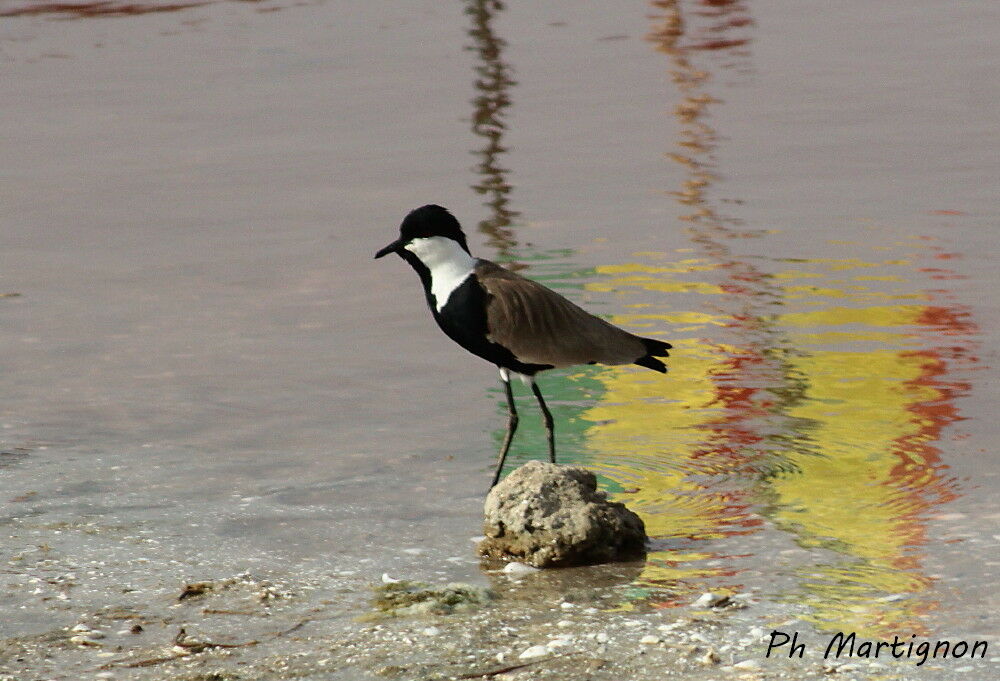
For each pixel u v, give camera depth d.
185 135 28.44
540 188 23.39
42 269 19.20
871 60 34.25
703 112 29.38
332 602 9.22
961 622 8.45
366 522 10.67
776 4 43.03
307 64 35.69
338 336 15.90
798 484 11.11
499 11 43.09
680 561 9.73
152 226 21.61
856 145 25.77
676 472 11.50
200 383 14.26
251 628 8.80
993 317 15.44
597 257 18.72
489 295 11.16
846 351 14.46
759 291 16.83
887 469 11.32
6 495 11.26
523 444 12.31
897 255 18.33
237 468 11.85
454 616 8.91
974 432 12.06
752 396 13.27
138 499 11.17
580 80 33.22
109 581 9.60
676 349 14.77
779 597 8.98
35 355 15.31
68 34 40.19
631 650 8.24
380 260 19.34
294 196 23.39
